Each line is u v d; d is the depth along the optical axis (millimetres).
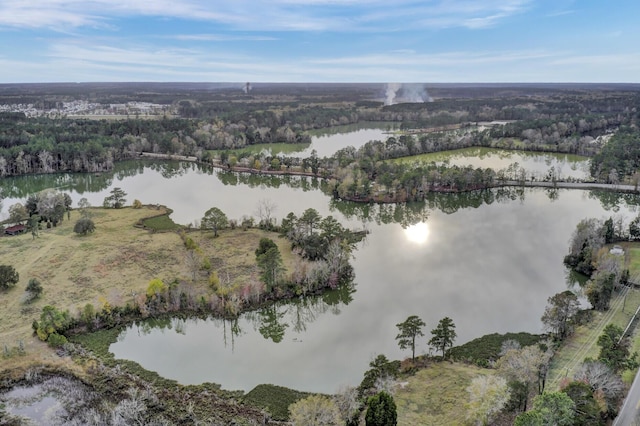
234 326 101688
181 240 138125
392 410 65062
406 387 79062
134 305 101938
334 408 69062
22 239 138500
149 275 116688
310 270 112125
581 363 80875
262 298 107562
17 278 110938
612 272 105062
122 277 115500
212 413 74625
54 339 90312
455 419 71000
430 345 91250
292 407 70562
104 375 83125
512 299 108938
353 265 127375
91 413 73500
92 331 96312
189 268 117500
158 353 91562
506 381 72938
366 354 90750
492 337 93250
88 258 125688
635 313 97875
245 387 81625
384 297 110938
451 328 97438
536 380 74500
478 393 71438
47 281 113188
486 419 68812
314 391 80062
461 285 115875
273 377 84188
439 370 83375
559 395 62625
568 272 122062
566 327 91562
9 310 101000
